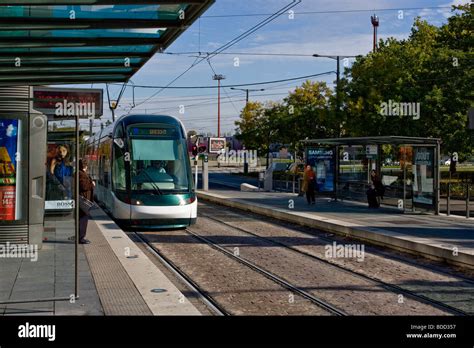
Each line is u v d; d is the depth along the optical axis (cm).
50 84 1205
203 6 731
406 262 1273
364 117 3056
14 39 831
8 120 1198
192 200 1784
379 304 890
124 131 1822
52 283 923
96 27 777
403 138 2002
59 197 1725
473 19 3061
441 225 1714
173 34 854
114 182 1811
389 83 3014
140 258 1155
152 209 1719
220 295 948
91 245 1323
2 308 771
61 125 1681
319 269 1178
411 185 2080
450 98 2894
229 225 1972
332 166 2742
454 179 3634
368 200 2309
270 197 2995
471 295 957
